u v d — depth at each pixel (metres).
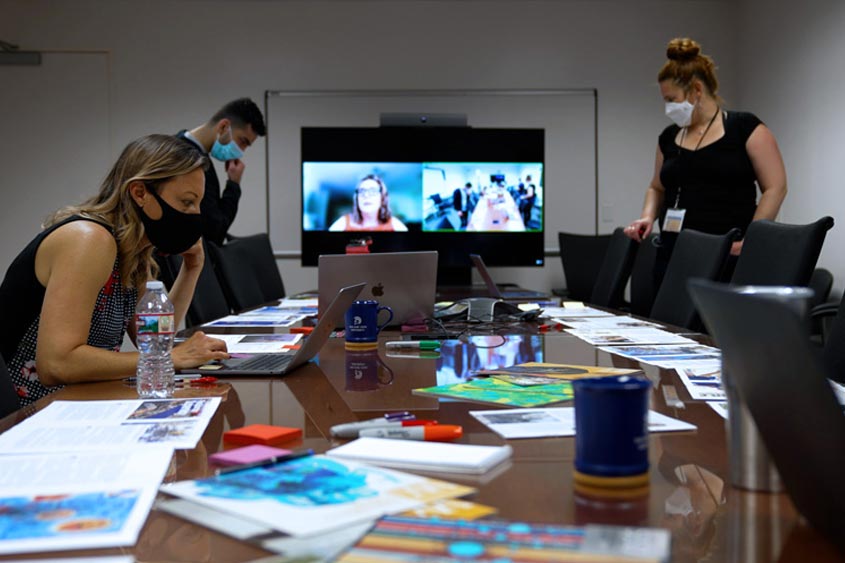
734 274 2.78
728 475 0.92
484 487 0.89
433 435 1.11
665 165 3.84
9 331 1.87
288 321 2.85
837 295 5.46
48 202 6.79
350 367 1.80
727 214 3.64
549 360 1.83
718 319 0.72
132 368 1.69
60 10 6.71
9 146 6.77
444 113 6.80
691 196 3.70
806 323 0.69
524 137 6.43
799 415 0.68
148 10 6.75
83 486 0.92
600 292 4.29
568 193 6.91
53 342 1.66
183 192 1.86
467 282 6.47
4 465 1.01
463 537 0.71
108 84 6.76
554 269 6.95
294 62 6.80
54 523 0.80
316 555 0.69
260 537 0.74
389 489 0.87
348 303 1.88
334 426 1.19
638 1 6.84
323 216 6.41
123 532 0.77
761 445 0.86
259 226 6.87
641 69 6.86
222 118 4.49
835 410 0.65
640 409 0.89
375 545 0.71
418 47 6.82
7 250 6.80
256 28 6.78
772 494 0.86
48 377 1.67
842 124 5.38
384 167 6.39
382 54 6.82
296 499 0.84
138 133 6.78
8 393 1.58
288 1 6.77
